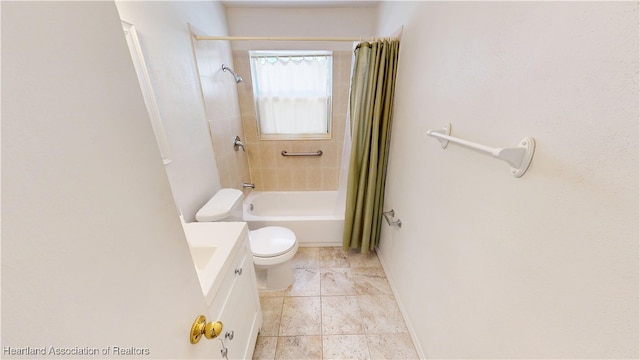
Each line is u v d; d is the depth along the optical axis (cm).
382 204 192
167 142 127
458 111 89
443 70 99
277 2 210
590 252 46
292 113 258
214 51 190
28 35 25
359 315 155
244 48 231
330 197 289
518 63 61
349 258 210
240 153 247
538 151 56
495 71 69
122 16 100
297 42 230
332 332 144
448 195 97
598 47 42
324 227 219
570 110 48
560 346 53
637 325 40
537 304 58
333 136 267
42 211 26
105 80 34
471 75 81
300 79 246
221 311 86
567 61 48
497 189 70
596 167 44
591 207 45
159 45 124
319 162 279
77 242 30
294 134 268
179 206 136
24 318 25
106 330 33
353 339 140
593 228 45
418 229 128
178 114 139
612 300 43
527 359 61
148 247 42
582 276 47
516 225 63
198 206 160
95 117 33
